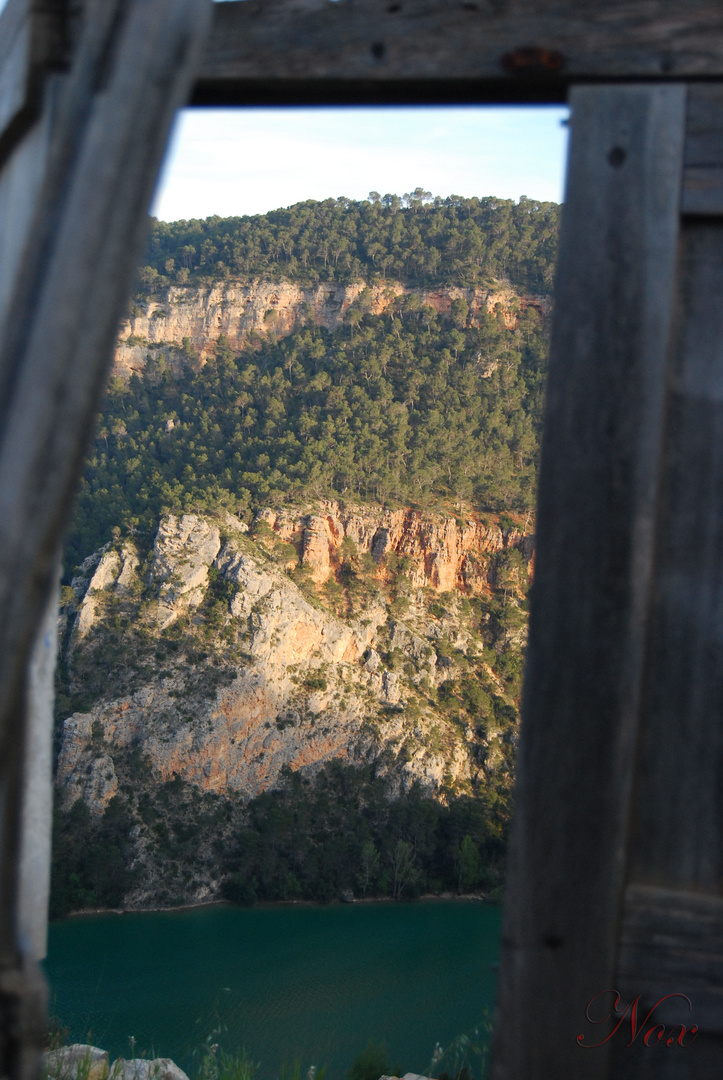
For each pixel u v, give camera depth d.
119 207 0.92
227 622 80.88
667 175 1.33
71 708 74.56
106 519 93.88
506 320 118.12
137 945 57.56
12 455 0.87
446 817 75.81
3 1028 0.98
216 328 120.56
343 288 121.00
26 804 1.14
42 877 1.16
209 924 62.72
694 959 1.23
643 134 1.34
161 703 75.56
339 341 118.00
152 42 0.93
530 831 1.28
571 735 1.28
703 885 1.27
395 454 97.75
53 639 1.17
